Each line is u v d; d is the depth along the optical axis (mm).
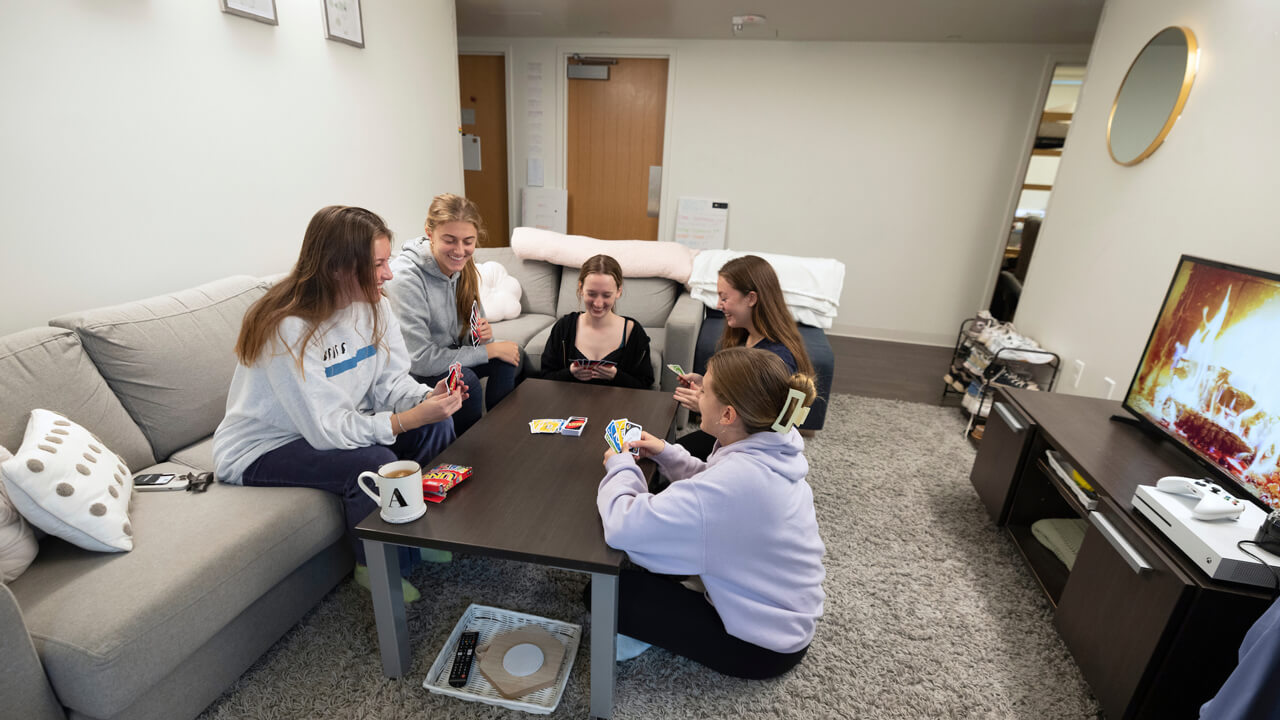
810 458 2549
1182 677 1167
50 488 1130
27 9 1505
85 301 1728
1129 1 2703
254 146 2244
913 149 4312
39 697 987
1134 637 1242
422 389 1643
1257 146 1824
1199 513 1218
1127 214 2486
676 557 1136
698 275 3133
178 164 1954
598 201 5102
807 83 4336
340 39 2594
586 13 3803
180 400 1660
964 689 1406
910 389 3533
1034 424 1859
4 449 1199
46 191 1598
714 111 4539
